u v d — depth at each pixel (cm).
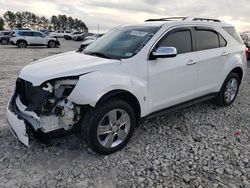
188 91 454
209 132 442
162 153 370
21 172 320
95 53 412
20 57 1563
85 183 304
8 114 357
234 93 573
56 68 342
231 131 448
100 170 328
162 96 411
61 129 337
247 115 523
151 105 398
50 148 374
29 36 2459
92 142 340
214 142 407
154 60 390
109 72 346
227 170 332
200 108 552
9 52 1922
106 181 308
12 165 333
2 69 1047
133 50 388
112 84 337
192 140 412
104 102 341
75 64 352
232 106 574
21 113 346
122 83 347
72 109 328
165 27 419
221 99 545
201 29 473
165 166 339
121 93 352
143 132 434
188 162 349
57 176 314
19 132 329
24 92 357
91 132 335
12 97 376
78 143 390
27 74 349
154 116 411
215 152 376
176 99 436
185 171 329
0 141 391
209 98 508
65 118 328
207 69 477
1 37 2945
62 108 327
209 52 479
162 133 432
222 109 552
